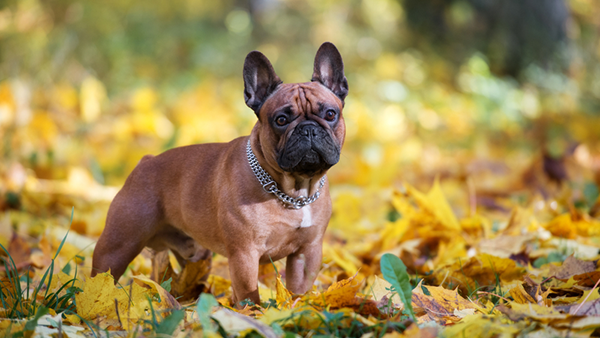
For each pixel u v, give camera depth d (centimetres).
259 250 350
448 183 830
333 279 427
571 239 502
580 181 779
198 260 408
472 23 1658
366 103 1400
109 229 392
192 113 1180
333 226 646
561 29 1656
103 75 1407
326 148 329
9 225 538
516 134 1284
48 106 1085
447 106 1423
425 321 293
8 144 825
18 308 314
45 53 1240
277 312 270
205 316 252
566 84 1600
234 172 351
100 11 1509
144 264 467
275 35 1861
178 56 1620
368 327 268
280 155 330
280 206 347
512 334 260
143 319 278
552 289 346
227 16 1939
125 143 984
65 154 902
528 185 780
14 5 1257
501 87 1493
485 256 382
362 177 890
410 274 436
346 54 1703
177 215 390
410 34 1716
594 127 1262
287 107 333
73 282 335
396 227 515
